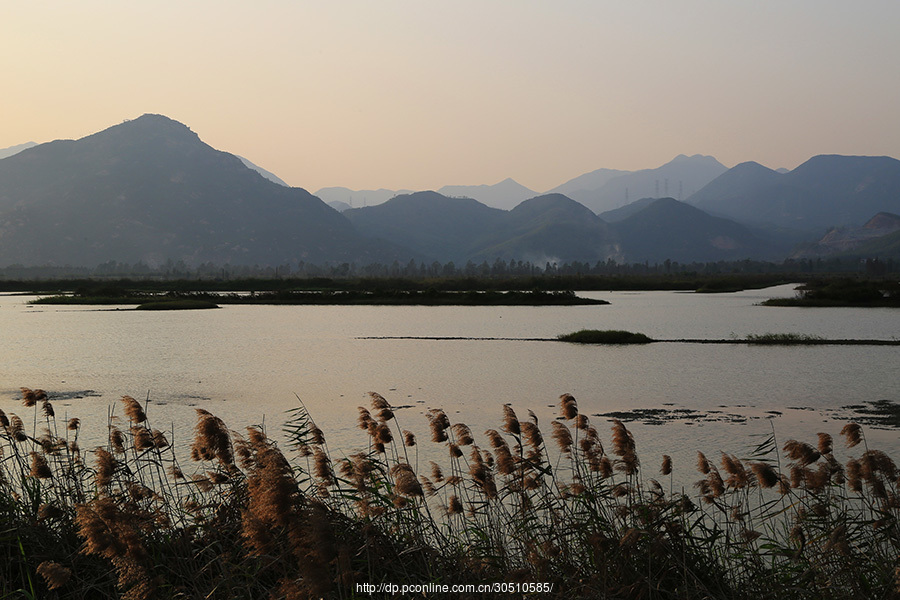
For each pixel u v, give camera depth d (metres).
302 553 4.60
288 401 26.81
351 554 5.69
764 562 7.34
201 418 6.84
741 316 74.75
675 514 6.88
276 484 4.76
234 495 6.93
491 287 163.25
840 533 6.23
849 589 6.12
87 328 63.56
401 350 45.16
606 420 22.81
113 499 6.14
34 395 9.29
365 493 6.69
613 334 49.22
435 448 16.98
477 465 7.40
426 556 6.22
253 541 4.88
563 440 7.34
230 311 89.56
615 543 6.20
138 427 7.70
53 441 9.42
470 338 53.00
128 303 105.12
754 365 36.81
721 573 6.68
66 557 6.91
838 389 29.23
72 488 8.24
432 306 99.62
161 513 6.68
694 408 25.19
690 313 80.50
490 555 6.71
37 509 7.79
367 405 25.62
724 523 8.95
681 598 5.94
